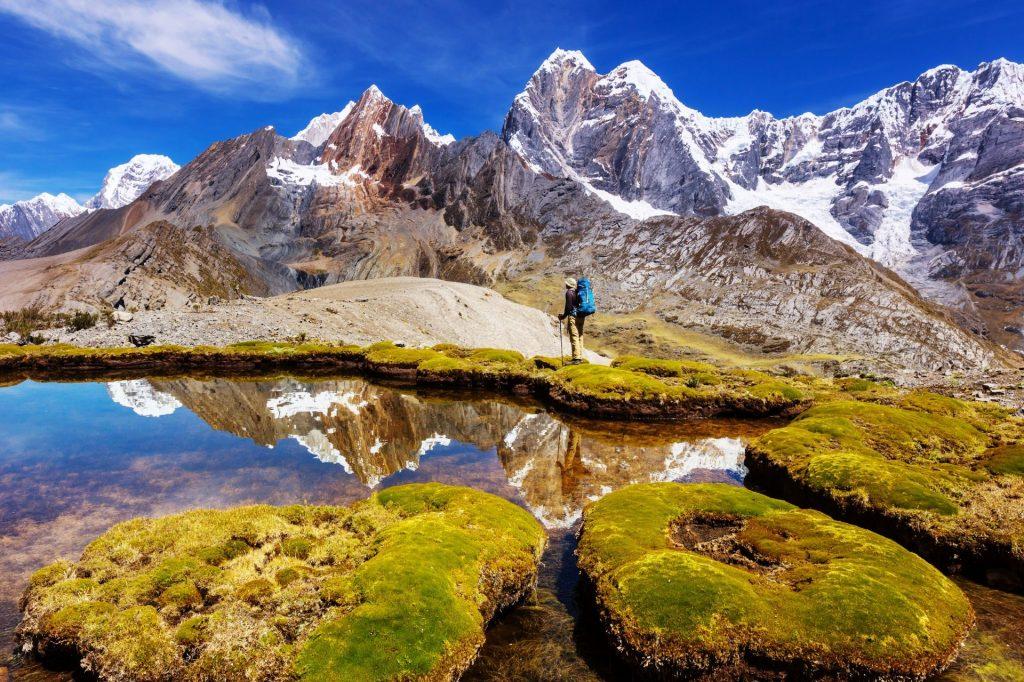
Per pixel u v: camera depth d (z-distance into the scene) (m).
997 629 8.68
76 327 63.25
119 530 10.23
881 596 8.29
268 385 32.97
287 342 50.03
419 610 7.93
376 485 14.86
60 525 11.86
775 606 8.22
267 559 9.41
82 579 8.66
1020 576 10.16
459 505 11.74
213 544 9.68
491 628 8.90
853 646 7.52
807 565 9.41
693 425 24.50
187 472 15.56
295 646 7.25
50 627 7.55
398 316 82.81
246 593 8.20
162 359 41.16
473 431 22.19
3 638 7.99
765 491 15.82
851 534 10.30
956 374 43.09
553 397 28.09
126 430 20.56
